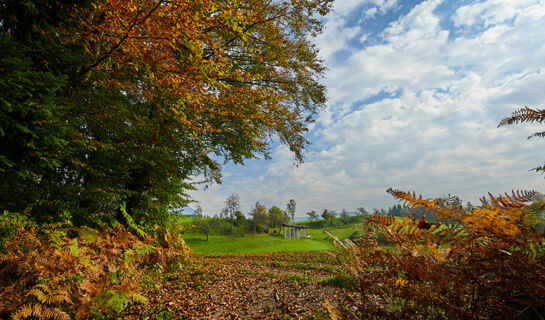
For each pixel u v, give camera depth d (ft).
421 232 4.65
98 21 17.84
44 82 10.62
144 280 22.20
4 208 15.96
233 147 38.42
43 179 20.34
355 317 5.21
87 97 18.47
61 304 13.39
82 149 21.57
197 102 23.68
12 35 14.29
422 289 4.40
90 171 23.49
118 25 16.28
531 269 3.09
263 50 34.35
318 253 48.26
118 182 29.01
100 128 21.29
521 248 3.42
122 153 25.64
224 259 46.78
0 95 10.07
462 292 3.87
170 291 21.07
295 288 20.35
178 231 40.22
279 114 38.37
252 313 16.71
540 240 3.20
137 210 33.35
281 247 89.30
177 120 25.14
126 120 22.54
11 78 9.70
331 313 5.43
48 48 13.97
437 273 4.30
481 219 3.69
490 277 3.61
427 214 4.53
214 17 17.79
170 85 20.15
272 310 16.69
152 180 34.19
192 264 33.45
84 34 17.19
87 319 13.61
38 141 13.92
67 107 12.03
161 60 17.98
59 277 13.61
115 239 23.66
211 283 23.68
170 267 29.04
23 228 14.47
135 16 15.29
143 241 30.22
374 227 6.00
